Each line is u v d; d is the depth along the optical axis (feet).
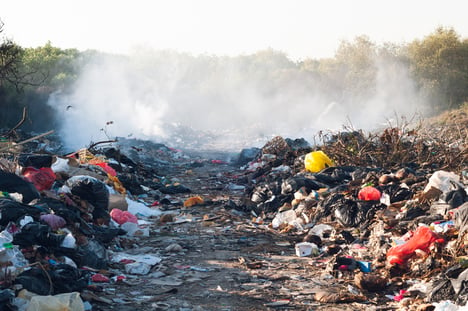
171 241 31.12
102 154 53.47
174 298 21.25
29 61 152.56
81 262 23.39
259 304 20.74
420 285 20.95
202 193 51.65
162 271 24.86
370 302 20.85
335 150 49.67
